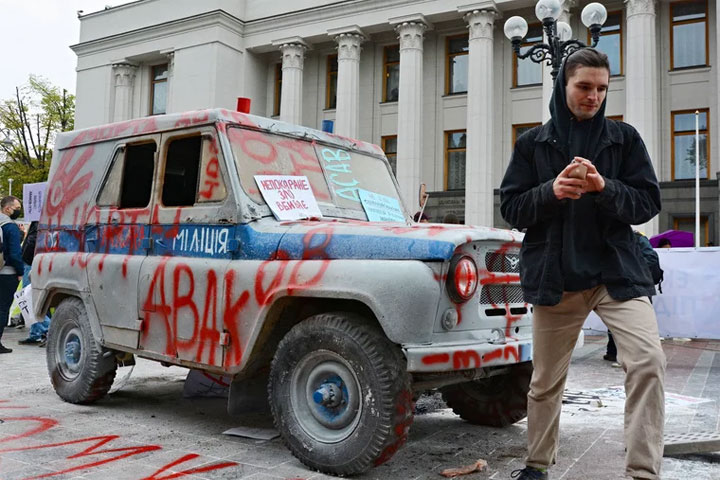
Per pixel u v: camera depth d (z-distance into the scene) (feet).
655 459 8.08
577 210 8.82
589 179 8.26
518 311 12.28
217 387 16.34
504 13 75.05
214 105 86.28
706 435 12.82
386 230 11.09
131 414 15.42
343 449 10.61
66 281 16.25
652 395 8.15
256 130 13.91
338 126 80.84
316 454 10.91
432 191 79.05
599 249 8.92
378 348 10.46
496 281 11.68
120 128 15.90
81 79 102.17
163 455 11.95
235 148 13.21
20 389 18.53
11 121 140.26
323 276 11.02
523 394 13.98
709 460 11.96
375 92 84.79
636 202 8.54
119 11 98.12
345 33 81.10
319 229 11.71
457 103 78.84
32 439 12.94
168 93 95.71
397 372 10.39
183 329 13.09
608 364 26.50
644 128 63.10
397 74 84.02
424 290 10.29
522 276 9.38
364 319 11.00
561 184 8.30
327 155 15.23
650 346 8.25
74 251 16.44
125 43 96.94
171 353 13.33
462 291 10.66
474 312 11.21
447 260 10.45
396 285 10.31
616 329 8.66
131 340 14.32
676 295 30.27
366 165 16.39
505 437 13.79
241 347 12.03
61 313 16.62
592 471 11.28
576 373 23.91
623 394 19.02
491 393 14.46
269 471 11.04
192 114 13.89
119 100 98.84
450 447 12.92
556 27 31.68
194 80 88.38
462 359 10.44
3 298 26.66
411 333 10.19
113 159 15.88
